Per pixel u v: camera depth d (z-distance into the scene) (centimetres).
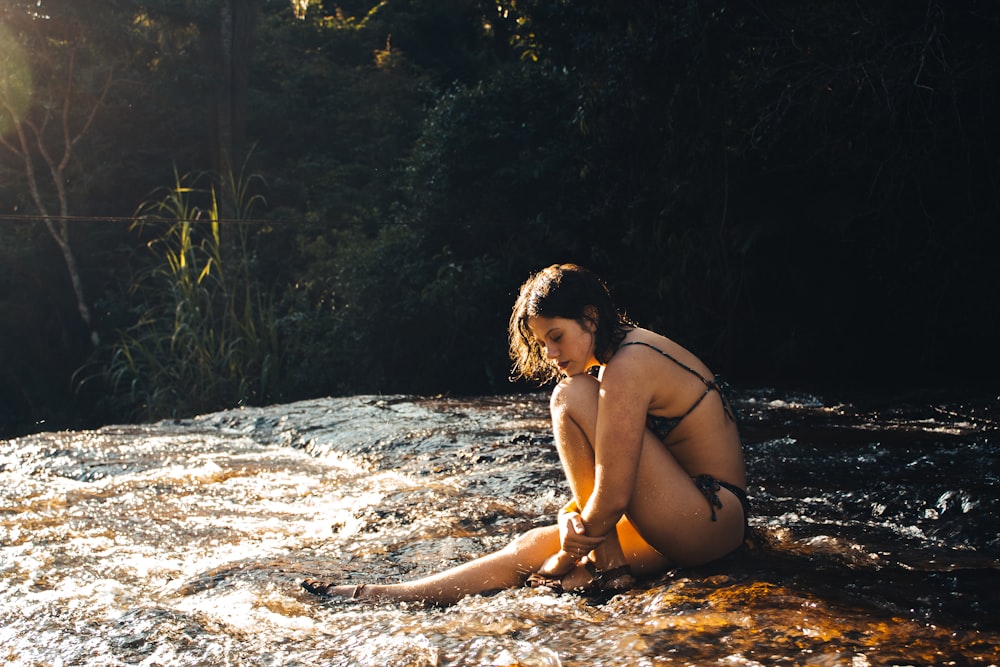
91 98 2070
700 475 271
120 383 1866
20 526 379
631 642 204
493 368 1458
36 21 1884
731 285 1095
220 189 1897
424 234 1498
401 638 217
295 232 1983
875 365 1062
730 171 1101
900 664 185
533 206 1464
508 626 228
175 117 2109
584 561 269
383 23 2689
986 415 659
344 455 577
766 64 1036
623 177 1280
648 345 265
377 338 1469
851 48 930
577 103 1408
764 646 197
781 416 662
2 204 2073
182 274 1370
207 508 419
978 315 945
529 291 271
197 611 255
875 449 504
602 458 254
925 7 898
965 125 908
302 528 381
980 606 227
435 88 2439
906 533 332
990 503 357
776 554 284
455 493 423
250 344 1364
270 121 2286
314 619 252
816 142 1012
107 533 369
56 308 2025
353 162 2298
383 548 338
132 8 1902
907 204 962
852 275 1058
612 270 1341
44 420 2022
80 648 227
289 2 2697
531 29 1427
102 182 2050
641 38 1140
